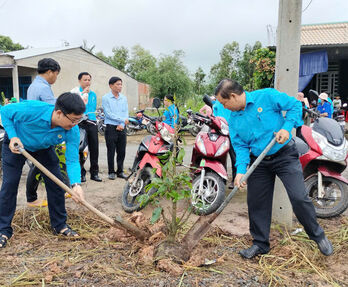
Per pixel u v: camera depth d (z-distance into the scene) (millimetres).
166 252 2994
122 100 6070
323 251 3074
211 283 2682
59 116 3012
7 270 2848
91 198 4992
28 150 3365
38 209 4281
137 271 2836
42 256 3109
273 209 3965
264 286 2686
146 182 4430
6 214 3387
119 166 6223
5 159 3371
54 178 3080
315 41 13719
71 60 22984
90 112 5754
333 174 4156
